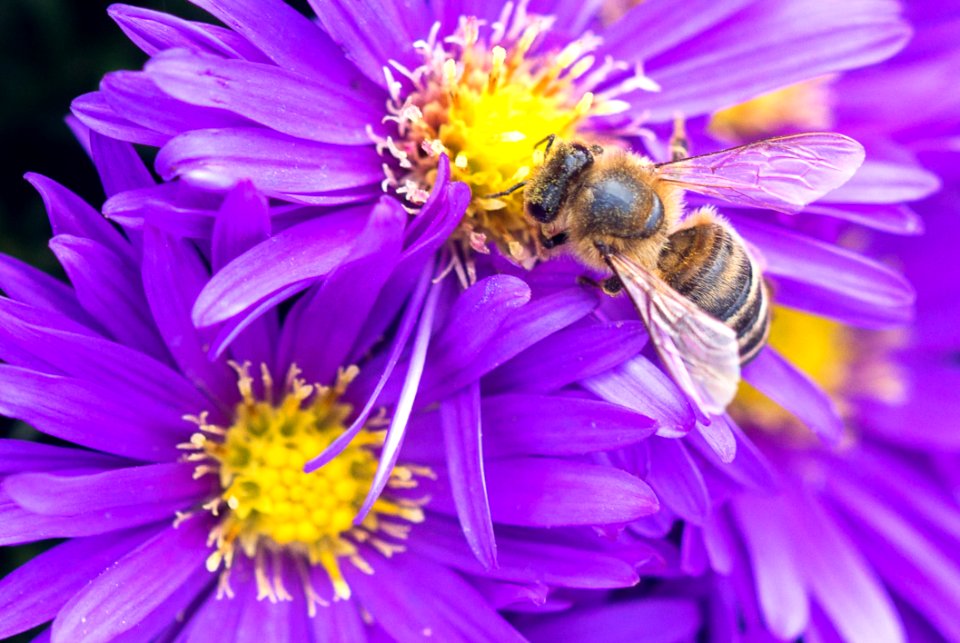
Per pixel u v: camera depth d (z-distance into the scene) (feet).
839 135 0.37
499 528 0.36
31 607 0.34
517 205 0.38
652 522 0.37
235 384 0.37
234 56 0.35
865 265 0.39
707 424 0.35
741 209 0.39
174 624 0.36
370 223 0.34
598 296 0.36
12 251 0.40
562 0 0.39
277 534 0.37
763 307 0.37
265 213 0.34
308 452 0.37
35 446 0.35
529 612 0.37
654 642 0.39
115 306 0.35
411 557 0.37
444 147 0.37
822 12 0.39
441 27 0.37
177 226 0.34
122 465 0.36
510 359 0.36
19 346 0.34
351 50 0.36
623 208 0.37
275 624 0.37
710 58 0.39
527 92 0.38
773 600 0.40
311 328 0.36
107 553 0.35
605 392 0.35
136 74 0.34
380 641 0.37
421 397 0.36
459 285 0.37
